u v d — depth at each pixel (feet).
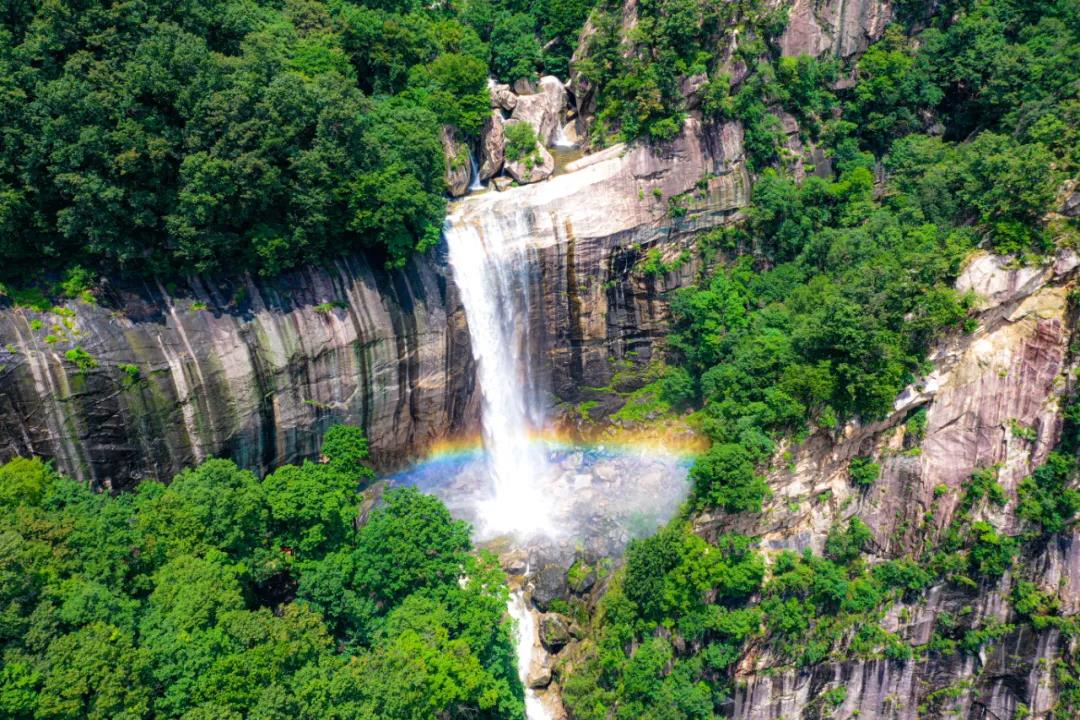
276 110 181.68
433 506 184.34
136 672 135.74
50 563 139.33
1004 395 212.84
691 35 236.02
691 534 207.00
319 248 199.31
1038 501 213.25
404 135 209.46
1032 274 210.38
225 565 159.84
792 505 215.10
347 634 175.42
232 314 187.01
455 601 177.99
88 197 160.45
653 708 193.36
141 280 177.58
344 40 233.76
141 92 166.91
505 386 241.55
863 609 214.90
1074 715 220.23
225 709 139.13
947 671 222.48
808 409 212.84
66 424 164.76
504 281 232.53
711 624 200.44
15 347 159.43
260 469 197.47
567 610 209.67
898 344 211.41
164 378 175.73
